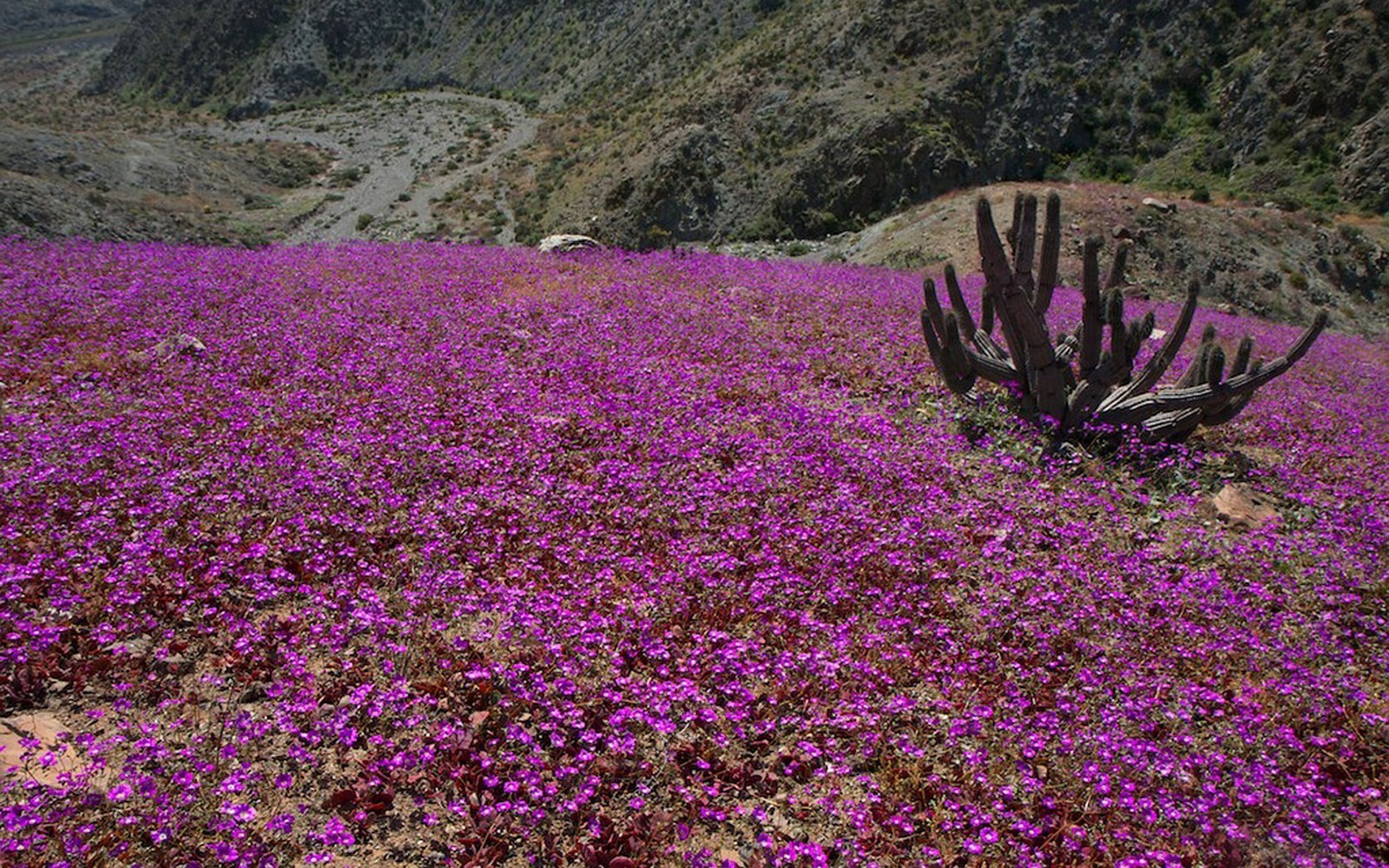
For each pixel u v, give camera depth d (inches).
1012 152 2834.6
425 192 4416.8
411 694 190.5
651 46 5438.0
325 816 160.7
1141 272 1624.0
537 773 170.9
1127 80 2859.3
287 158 5142.7
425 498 273.6
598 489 293.3
